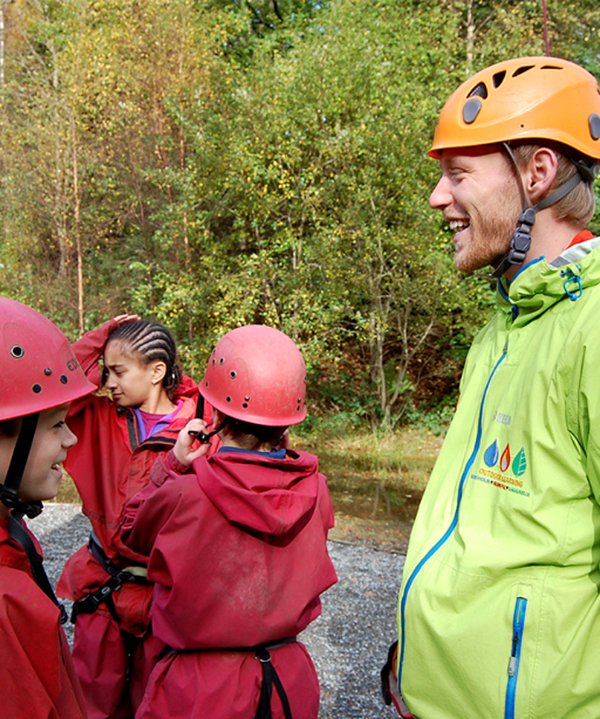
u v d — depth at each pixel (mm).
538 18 13195
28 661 1263
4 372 1374
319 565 2004
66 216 13164
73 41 12891
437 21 13516
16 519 1448
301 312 11391
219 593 1812
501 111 1387
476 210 1450
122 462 2502
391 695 1675
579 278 1284
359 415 12875
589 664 1191
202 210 12039
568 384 1219
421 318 12227
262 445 1976
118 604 2363
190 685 1815
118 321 2641
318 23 12320
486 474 1369
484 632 1262
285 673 1893
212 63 12773
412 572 1438
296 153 11125
